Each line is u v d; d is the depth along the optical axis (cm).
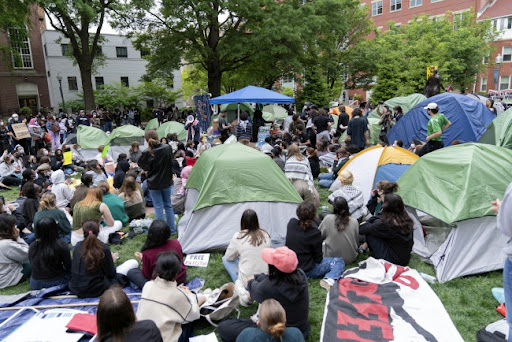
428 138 806
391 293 415
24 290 480
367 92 3731
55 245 445
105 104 3388
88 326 360
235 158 595
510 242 301
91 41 3591
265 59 2153
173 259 339
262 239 431
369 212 617
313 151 916
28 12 2127
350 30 2714
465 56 2695
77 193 673
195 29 2117
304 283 335
